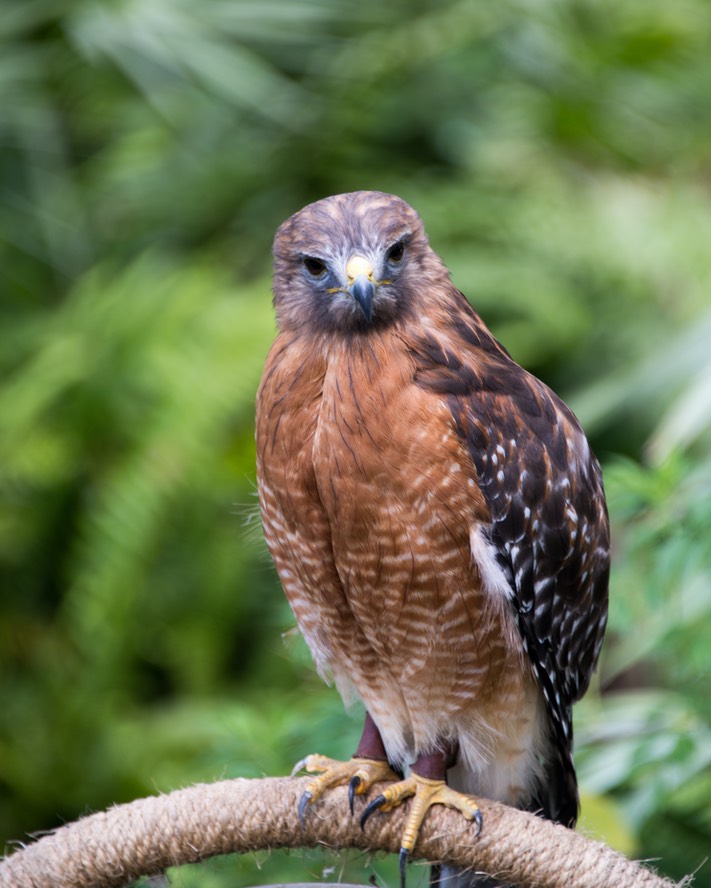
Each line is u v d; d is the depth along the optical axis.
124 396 11.12
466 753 6.04
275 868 6.86
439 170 13.27
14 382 11.69
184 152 12.86
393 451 5.44
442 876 5.71
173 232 12.84
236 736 7.35
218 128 12.95
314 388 5.66
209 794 5.04
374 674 5.99
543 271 12.22
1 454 11.02
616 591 7.15
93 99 12.84
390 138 13.16
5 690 11.16
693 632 6.99
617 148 13.35
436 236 12.33
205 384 10.92
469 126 13.26
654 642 7.01
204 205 12.85
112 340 11.32
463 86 13.16
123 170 12.55
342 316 5.56
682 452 7.93
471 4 12.88
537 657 5.97
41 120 12.23
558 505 5.92
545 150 13.46
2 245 12.36
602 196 13.32
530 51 13.05
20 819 10.84
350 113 12.70
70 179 12.74
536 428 5.91
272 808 5.11
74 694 10.95
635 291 12.30
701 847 8.21
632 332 11.95
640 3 13.49
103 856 4.90
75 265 12.70
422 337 5.65
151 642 11.10
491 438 5.66
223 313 11.38
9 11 12.19
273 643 10.36
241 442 11.18
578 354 11.97
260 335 11.18
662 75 13.22
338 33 12.77
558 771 6.27
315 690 8.07
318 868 6.89
